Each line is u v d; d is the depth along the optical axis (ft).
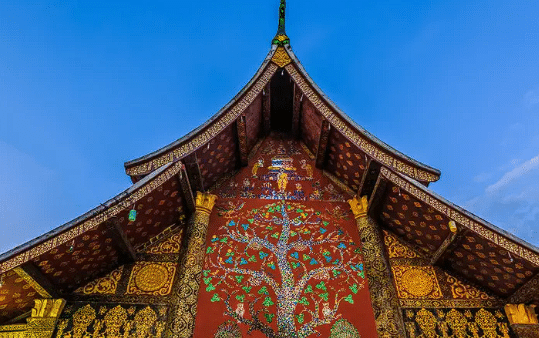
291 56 26.37
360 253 24.30
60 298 21.11
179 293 21.53
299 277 23.12
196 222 24.64
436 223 22.24
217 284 22.53
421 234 23.72
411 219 23.47
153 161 21.79
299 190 27.45
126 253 22.53
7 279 18.57
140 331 20.59
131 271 22.91
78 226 19.34
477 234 20.22
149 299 21.79
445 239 22.39
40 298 20.97
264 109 27.96
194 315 21.08
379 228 25.58
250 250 24.18
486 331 21.18
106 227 20.31
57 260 19.66
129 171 21.63
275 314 21.61
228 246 24.29
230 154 26.68
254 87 25.22
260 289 22.50
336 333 21.06
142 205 21.42
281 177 28.07
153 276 22.77
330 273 23.36
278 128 31.01
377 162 23.00
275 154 29.43
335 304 22.08
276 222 25.61
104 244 21.11
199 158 24.03
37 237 18.48
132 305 21.48
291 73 26.16
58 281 20.83
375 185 23.90
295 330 21.07
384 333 20.72
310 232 25.22
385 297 21.98
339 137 24.88
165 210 23.45
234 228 25.17
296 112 28.14
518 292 21.33
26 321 21.11
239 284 22.63
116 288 22.15
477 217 20.24
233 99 24.32
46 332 20.02
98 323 20.75
